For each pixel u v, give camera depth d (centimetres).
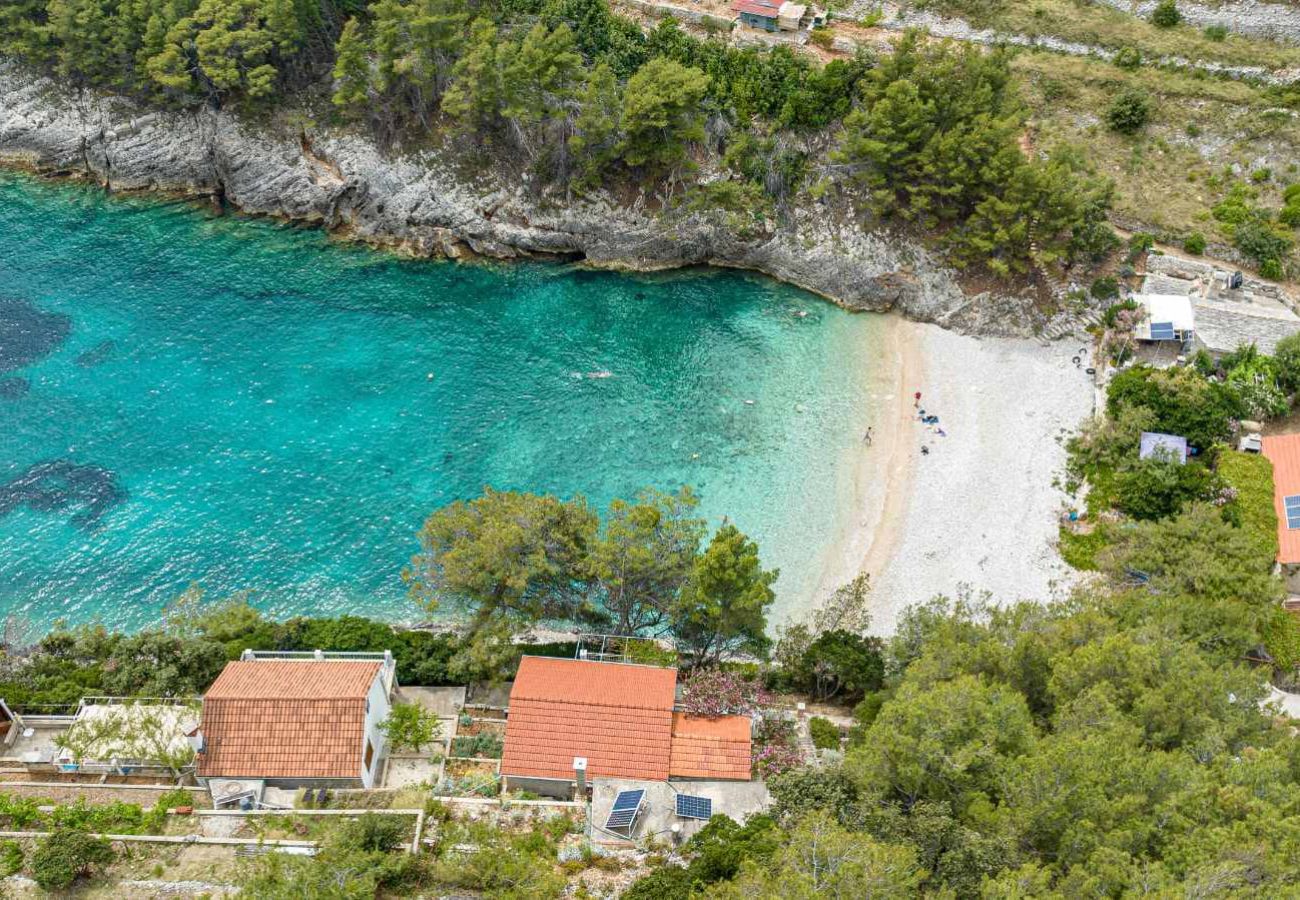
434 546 6450
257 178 11288
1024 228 9469
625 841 4975
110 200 11675
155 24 10981
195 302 10250
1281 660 6462
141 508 8081
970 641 5872
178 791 5225
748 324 10175
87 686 6094
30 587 7419
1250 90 10431
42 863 4509
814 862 3941
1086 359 9450
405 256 11025
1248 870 3947
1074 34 11169
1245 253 9631
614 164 10819
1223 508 7362
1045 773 4325
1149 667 5222
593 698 5575
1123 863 3941
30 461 8419
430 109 11106
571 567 6394
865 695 6069
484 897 4491
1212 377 8719
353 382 9394
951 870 4103
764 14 11188
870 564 7688
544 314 10306
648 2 11600
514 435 8881
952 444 8688
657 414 9112
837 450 8700
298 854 4553
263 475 8419
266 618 7238
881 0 11712
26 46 11694
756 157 10619
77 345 9619
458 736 5853
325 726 5322
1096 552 7519
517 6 11319
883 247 10281
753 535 7906
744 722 5575
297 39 11275
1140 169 10319
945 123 9975
